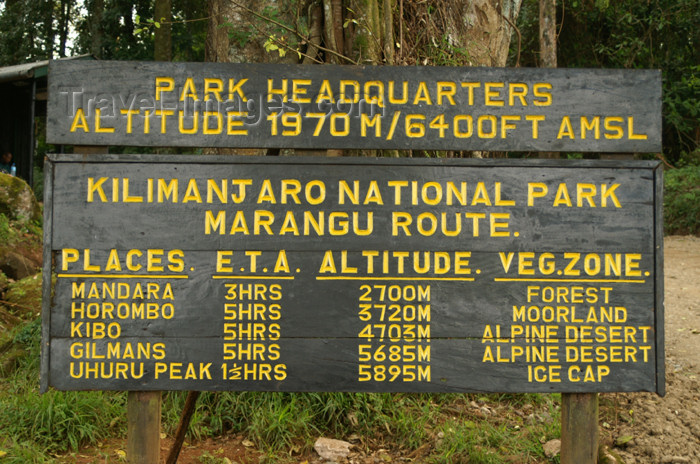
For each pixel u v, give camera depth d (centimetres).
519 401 446
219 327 287
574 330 290
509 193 291
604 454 377
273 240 289
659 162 292
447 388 289
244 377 287
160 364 286
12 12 2306
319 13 448
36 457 354
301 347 288
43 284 283
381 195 290
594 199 292
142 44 2002
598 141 293
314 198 290
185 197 288
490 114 292
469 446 378
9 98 1315
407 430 394
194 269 288
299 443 389
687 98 1496
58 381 283
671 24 1510
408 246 290
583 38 1600
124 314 286
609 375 290
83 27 2464
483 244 291
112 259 286
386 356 289
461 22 517
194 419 398
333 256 289
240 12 484
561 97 293
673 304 650
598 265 291
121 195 287
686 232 1191
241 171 289
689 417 409
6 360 474
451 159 291
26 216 788
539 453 379
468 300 290
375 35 427
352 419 400
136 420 288
